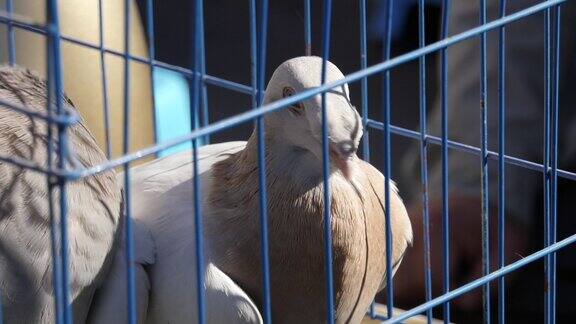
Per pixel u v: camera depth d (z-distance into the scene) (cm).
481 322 413
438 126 408
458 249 400
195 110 233
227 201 302
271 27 596
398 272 407
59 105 183
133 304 219
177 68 331
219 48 594
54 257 194
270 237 299
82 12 343
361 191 304
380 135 539
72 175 183
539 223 400
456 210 398
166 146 197
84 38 344
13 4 329
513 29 385
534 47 384
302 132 286
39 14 331
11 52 311
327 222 231
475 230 397
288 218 298
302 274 301
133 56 332
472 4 391
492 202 393
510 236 398
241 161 306
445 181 255
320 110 274
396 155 531
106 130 316
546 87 263
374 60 575
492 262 396
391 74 563
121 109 354
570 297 430
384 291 421
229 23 604
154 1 563
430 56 564
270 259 300
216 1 610
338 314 310
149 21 324
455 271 404
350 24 586
